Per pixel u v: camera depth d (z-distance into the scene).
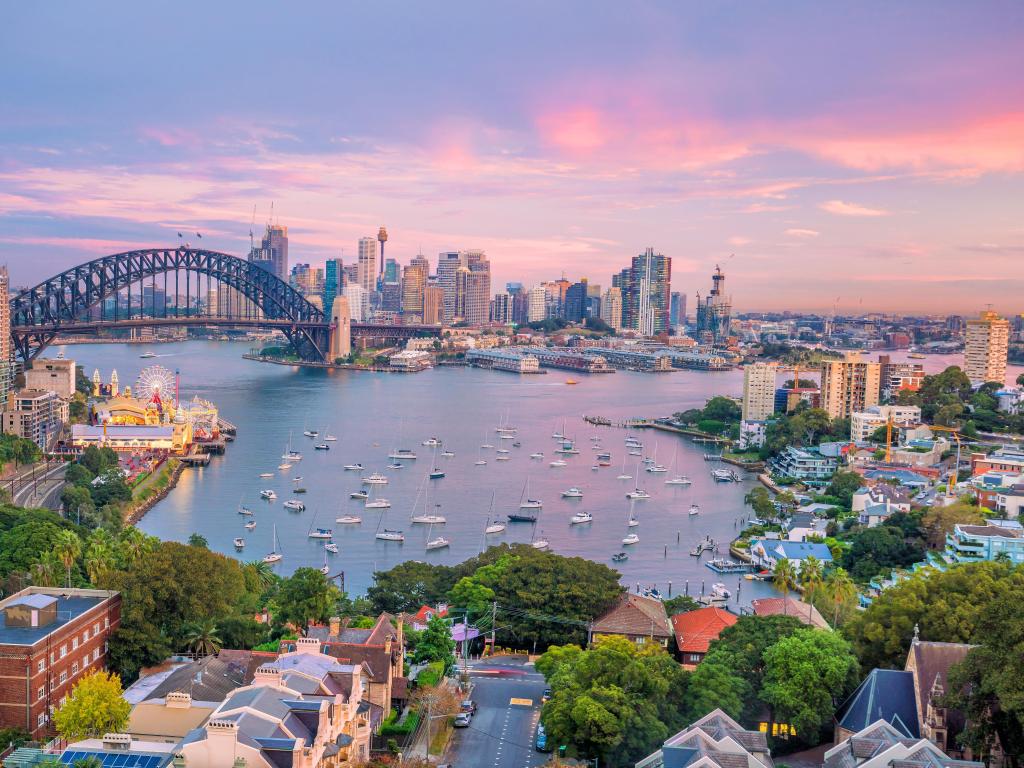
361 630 182.75
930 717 137.38
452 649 195.88
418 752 148.00
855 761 128.00
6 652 147.12
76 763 122.50
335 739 132.12
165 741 137.00
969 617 158.00
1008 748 132.12
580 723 142.38
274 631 197.62
